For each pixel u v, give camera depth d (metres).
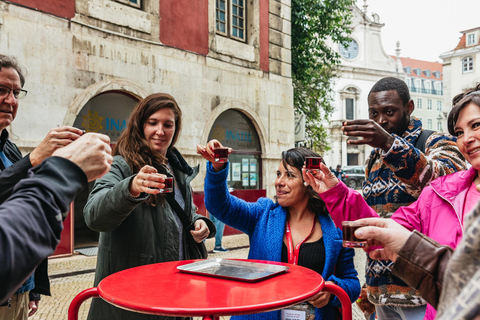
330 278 2.03
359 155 48.91
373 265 2.23
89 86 7.07
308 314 2.01
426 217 1.80
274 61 10.89
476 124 1.54
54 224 0.82
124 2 7.75
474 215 0.73
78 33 6.93
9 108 2.16
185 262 1.89
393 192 2.31
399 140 1.94
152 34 8.15
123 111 7.89
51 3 6.58
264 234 2.26
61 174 0.86
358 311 4.49
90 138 0.95
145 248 2.05
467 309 0.65
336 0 12.32
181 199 2.37
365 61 50.00
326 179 1.99
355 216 1.97
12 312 2.08
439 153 2.21
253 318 2.02
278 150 10.91
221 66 9.51
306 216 2.29
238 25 10.25
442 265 1.04
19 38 6.18
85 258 6.75
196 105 8.93
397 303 2.12
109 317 1.95
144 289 1.40
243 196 9.39
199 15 9.06
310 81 14.35
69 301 4.53
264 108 10.56
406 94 2.52
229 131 9.98
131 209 1.79
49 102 6.53
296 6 12.05
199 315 1.17
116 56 7.51
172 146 2.50
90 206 1.89
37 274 2.36
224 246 8.04
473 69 46.72
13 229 0.74
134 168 2.18
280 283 1.49
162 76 8.30
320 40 12.80
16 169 1.59
